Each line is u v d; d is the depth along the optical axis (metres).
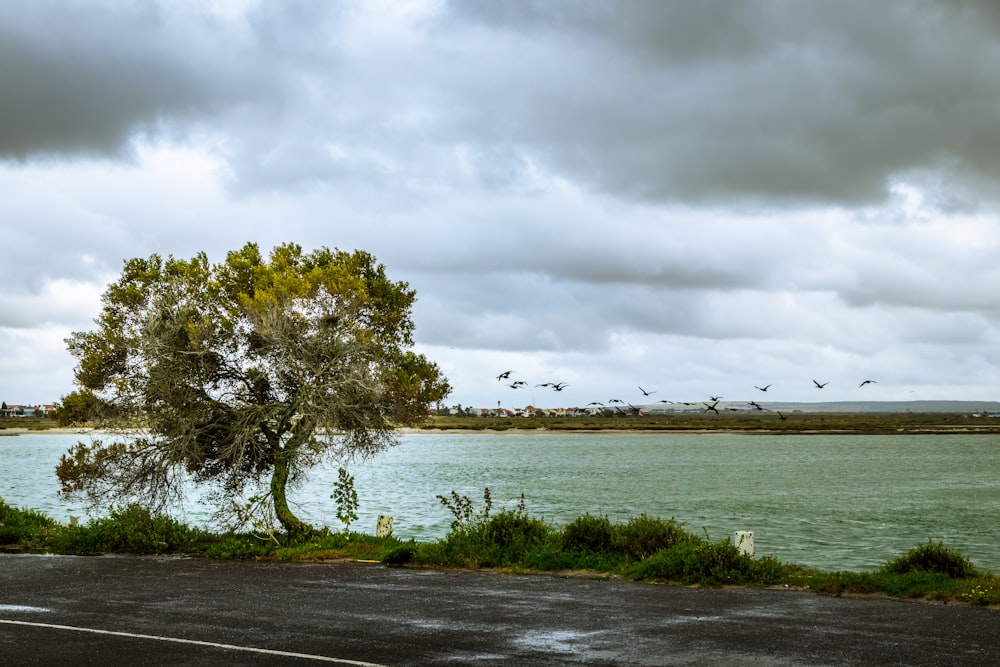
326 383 20.62
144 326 20.75
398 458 112.50
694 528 36.31
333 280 22.11
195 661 9.53
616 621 11.68
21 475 71.38
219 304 23.23
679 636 10.73
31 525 23.92
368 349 21.64
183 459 20.30
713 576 14.92
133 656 9.77
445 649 10.06
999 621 11.52
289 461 21.14
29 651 10.03
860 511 44.12
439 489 57.84
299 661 9.52
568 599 13.45
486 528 18.56
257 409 20.25
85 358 21.19
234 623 11.63
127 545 20.41
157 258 24.02
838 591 14.02
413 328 25.31
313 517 37.31
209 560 18.66
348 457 21.47
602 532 17.52
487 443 179.38
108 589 14.60
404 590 14.39
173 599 13.57
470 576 16.00
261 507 20.81
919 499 51.62
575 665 9.30
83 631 11.13
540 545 17.64
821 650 9.91
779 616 11.98
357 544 19.72
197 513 35.91
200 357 20.48
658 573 15.42
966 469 83.44
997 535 34.44
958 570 15.05
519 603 13.12
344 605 12.99
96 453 20.81
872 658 9.50
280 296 21.72
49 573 16.56
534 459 107.50
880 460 101.38
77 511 38.12
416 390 23.17
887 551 29.39
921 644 10.18
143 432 20.58
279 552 18.92
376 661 9.51
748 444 159.75
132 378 20.75
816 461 99.25
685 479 69.25
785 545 31.03
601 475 74.81
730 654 9.75
